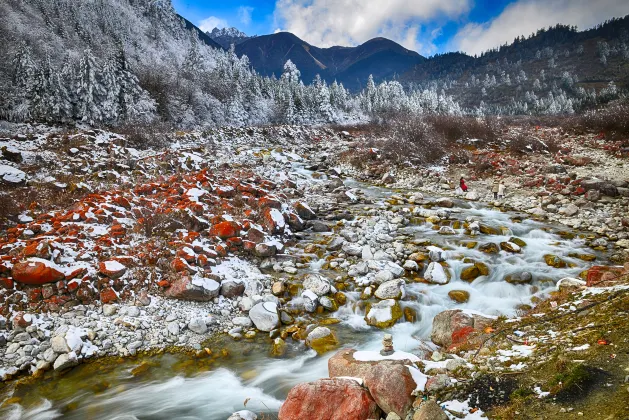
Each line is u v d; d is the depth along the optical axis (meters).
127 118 31.80
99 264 9.48
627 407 3.51
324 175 24.06
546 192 18.39
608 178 18.62
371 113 75.25
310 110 63.47
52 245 9.45
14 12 52.31
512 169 22.34
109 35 72.19
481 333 6.64
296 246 13.07
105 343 7.73
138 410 6.21
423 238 13.54
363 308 9.45
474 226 14.01
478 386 4.62
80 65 31.05
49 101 28.86
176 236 11.64
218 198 15.20
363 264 11.23
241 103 52.62
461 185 20.36
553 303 7.29
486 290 9.99
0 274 8.63
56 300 8.48
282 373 7.15
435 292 9.97
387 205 18.16
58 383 6.82
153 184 15.40
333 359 5.92
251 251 11.90
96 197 13.34
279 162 26.03
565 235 13.24
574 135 29.62
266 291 10.09
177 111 41.12
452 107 80.25
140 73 40.81
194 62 62.72
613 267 8.58
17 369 6.98
